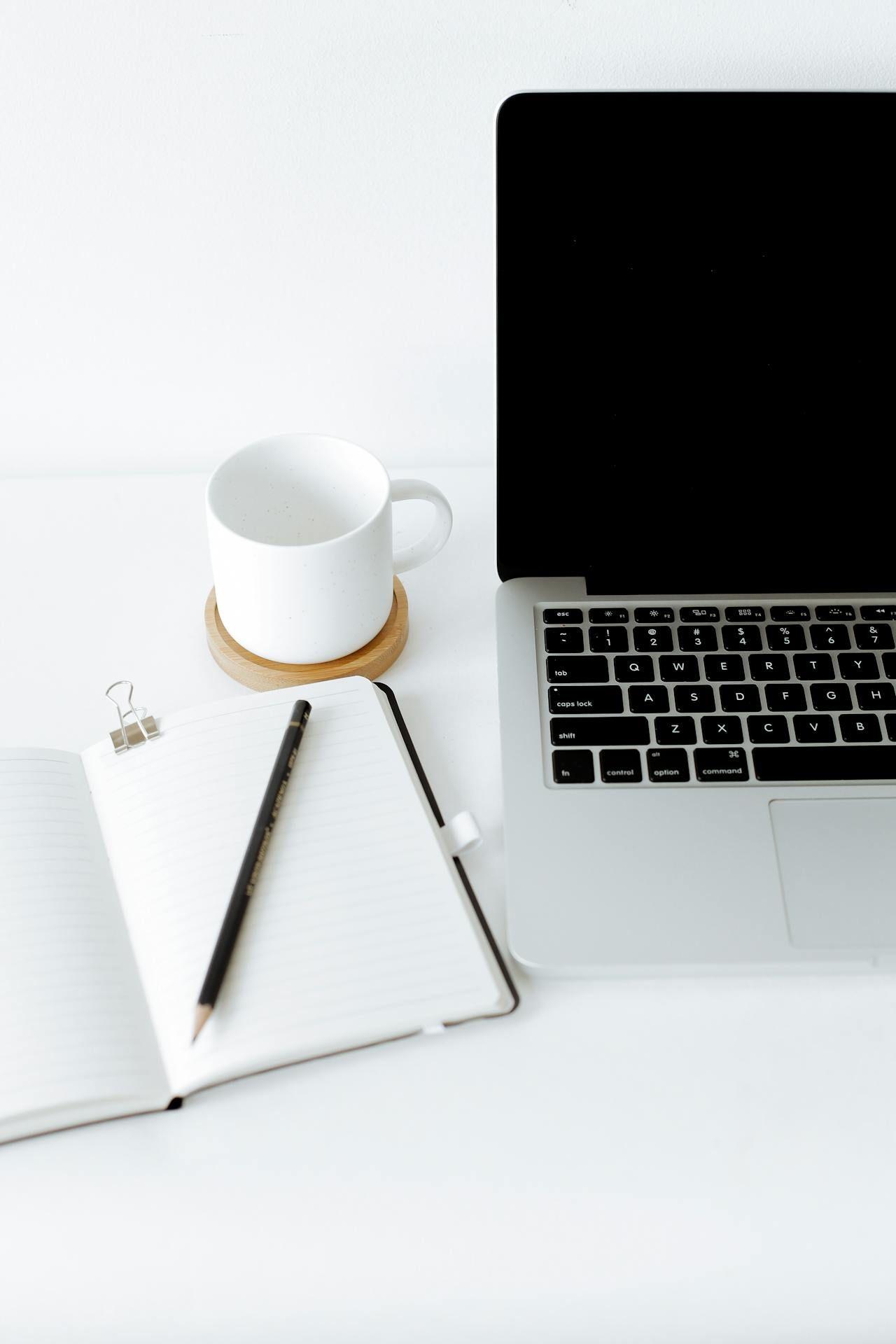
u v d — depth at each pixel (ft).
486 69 1.90
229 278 2.14
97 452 2.39
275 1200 1.38
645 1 1.83
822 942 1.56
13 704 1.94
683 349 1.79
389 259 2.14
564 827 1.67
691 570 1.97
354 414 2.37
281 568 1.73
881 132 1.67
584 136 1.66
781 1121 1.45
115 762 1.77
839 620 1.90
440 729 1.92
